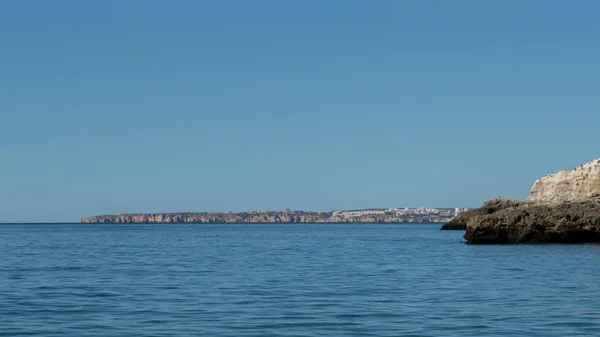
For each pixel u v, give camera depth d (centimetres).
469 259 6012
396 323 2734
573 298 3378
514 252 6731
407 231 19875
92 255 7350
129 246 9806
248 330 2614
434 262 5803
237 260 6391
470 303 3238
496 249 7331
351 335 2506
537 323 2702
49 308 3177
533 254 6391
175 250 8494
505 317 2841
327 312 3014
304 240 12331
